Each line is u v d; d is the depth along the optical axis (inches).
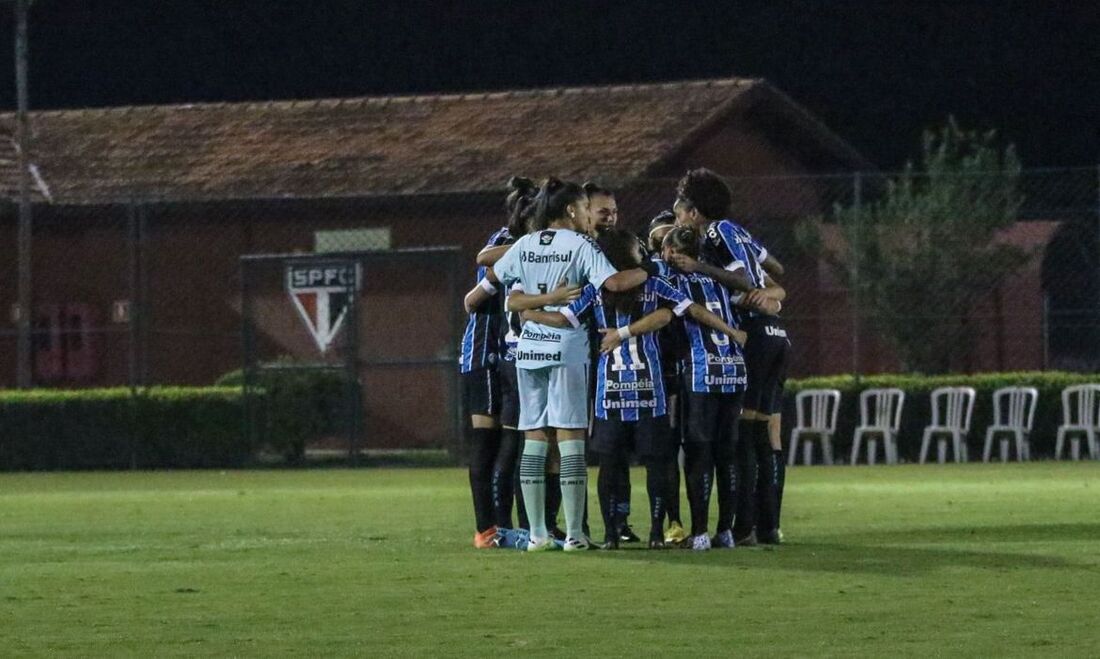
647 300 1338.6
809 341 3235.7
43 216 3609.7
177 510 1924.2
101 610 1030.4
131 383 2984.7
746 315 1378.0
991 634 898.7
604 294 1347.2
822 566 1204.5
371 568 1232.2
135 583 1159.6
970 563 1211.9
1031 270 3309.5
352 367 2977.4
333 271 2997.0
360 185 3595.0
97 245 3587.6
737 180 2847.0
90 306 3590.1
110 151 3875.5
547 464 1421.0
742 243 1348.4
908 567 1192.2
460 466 2915.8
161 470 2938.0
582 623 953.5
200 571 1229.7
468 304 1398.9
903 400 2871.6
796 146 3865.7
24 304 3255.4
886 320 3080.7
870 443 2859.3
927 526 1565.0
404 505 1962.4
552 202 1331.2
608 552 1331.2
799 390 2876.5
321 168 3695.9
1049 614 965.2
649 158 3489.2
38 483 2571.4
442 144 3708.2
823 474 2516.0
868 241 3166.8
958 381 2886.3
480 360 1402.6
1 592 1119.0
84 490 2368.4
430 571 1207.6
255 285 3088.1
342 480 2534.5
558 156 3558.1
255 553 1371.8
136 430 2967.5
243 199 3363.7
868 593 1057.5
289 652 872.3
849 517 1683.1
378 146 3745.1
